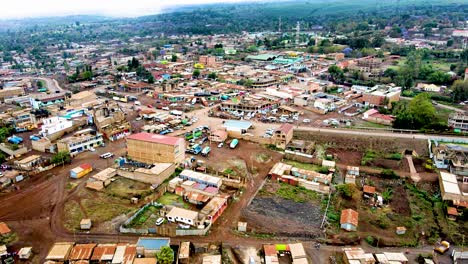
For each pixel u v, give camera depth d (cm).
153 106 19050
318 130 14675
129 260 7312
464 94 19162
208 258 7469
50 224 8675
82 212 9181
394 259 7606
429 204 10119
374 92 19300
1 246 7694
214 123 16050
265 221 9006
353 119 16525
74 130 15325
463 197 9819
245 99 18738
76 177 10931
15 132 15225
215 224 8819
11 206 9400
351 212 9188
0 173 10956
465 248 8238
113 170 11075
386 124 15725
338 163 12462
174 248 7906
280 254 7825
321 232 8625
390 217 9406
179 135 14512
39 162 11838
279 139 13350
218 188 10388
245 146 13600
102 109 15575
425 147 13175
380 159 12594
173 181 10500
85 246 7712
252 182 10975
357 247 8150
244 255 7744
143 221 8856
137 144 11931
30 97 19988
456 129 14488
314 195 10356
